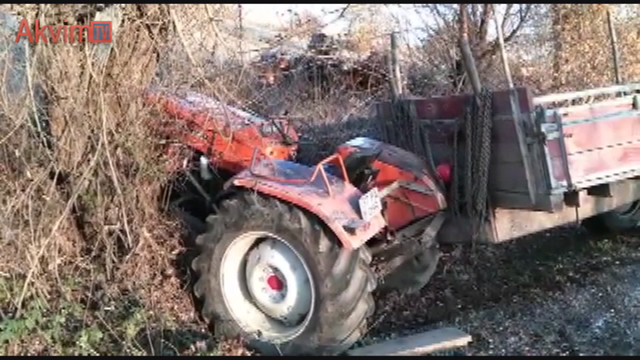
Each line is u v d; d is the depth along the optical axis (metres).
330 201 3.92
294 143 5.08
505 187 4.28
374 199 3.96
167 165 4.88
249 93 5.52
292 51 5.79
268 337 4.11
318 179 4.13
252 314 4.23
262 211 4.01
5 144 4.60
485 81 7.61
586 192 4.71
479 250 5.91
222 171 4.89
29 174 4.52
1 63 4.45
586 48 9.58
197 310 4.48
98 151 4.46
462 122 4.47
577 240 6.29
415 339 4.13
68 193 4.68
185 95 4.89
